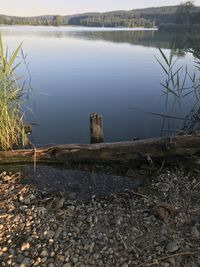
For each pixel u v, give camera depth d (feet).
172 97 31.07
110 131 23.30
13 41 86.07
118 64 51.29
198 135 16.58
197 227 12.75
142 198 14.55
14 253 11.86
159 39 104.17
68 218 13.48
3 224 13.24
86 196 14.94
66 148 17.10
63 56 61.11
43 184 15.84
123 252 11.78
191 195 14.62
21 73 42.47
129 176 16.31
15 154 17.28
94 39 113.19
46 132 23.31
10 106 19.29
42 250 11.89
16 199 14.85
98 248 11.97
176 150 16.49
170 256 11.50
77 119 25.91
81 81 38.58
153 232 12.60
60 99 31.07
